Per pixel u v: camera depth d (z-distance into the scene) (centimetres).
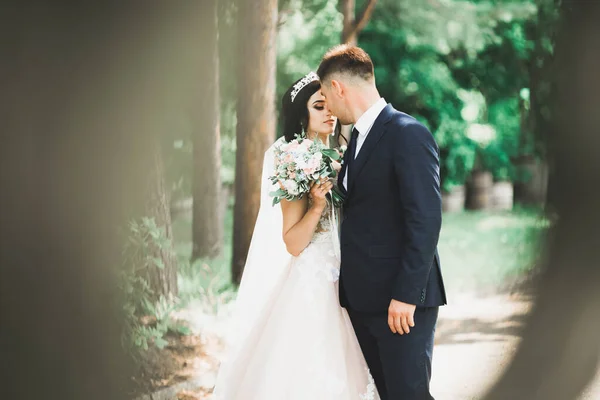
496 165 1917
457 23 1534
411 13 1542
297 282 386
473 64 1677
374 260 354
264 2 853
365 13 1062
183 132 1299
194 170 1100
